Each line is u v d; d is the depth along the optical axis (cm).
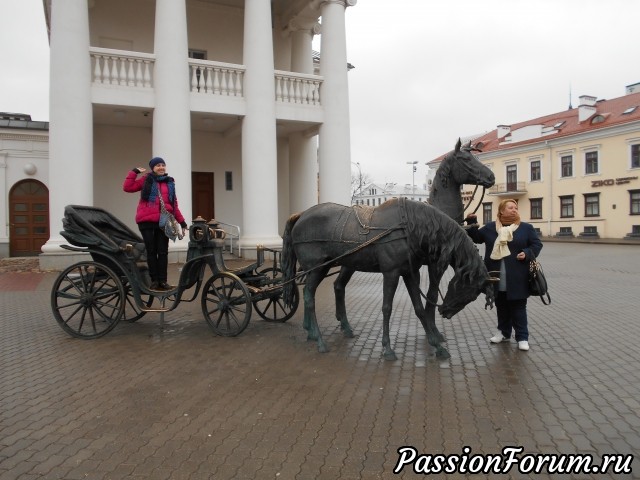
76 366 598
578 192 4497
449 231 595
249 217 1753
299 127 2061
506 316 690
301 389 511
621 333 751
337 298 737
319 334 667
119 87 1606
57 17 1508
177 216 789
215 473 345
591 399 477
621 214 4175
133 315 909
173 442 392
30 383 538
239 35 2259
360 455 369
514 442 388
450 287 602
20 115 2589
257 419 435
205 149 2170
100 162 1964
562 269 1831
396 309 962
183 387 520
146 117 1852
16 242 2123
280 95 1848
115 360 622
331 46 1878
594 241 3912
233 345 690
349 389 509
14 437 404
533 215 4919
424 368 579
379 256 614
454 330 779
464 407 458
